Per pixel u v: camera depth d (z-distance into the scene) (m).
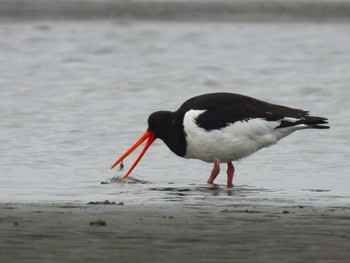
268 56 33.69
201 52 34.78
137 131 19.88
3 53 33.94
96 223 10.08
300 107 23.58
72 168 16.02
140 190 13.75
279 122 14.82
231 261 8.30
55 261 8.18
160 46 36.44
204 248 8.87
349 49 35.59
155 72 29.73
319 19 47.06
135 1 55.62
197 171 15.97
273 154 17.44
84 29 41.84
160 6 53.44
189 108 15.00
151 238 9.34
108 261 8.20
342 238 9.45
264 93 25.98
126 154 15.48
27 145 18.19
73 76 28.81
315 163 16.64
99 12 49.81
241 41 38.03
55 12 49.44
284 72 29.81
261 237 9.46
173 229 9.87
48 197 12.92
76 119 21.30
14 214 10.79
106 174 15.48
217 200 12.55
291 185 14.42
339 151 17.80
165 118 15.16
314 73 29.55
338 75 29.12
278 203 12.29
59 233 9.53
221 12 50.56
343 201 12.59
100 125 20.53
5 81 27.72
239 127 14.72
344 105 23.78
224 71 30.08
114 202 12.05
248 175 15.53
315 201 12.57
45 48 35.34
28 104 23.52
